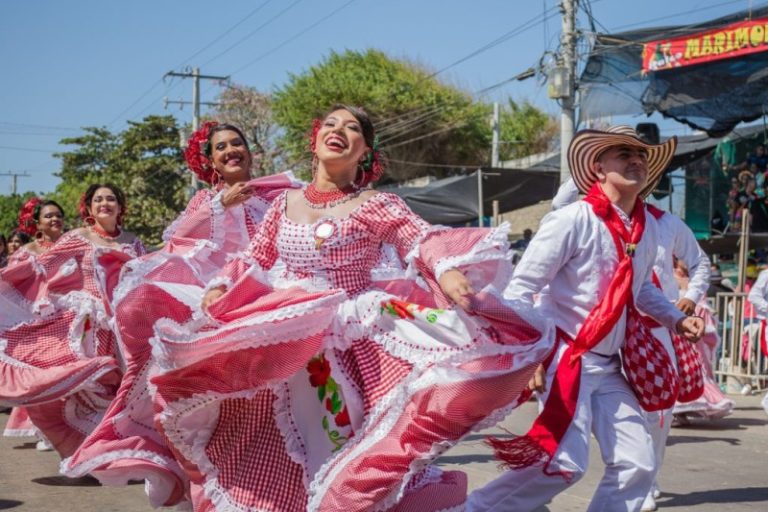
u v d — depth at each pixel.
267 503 3.66
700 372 5.17
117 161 46.53
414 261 3.67
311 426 3.74
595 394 3.94
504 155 46.38
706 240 15.39
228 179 5.57
